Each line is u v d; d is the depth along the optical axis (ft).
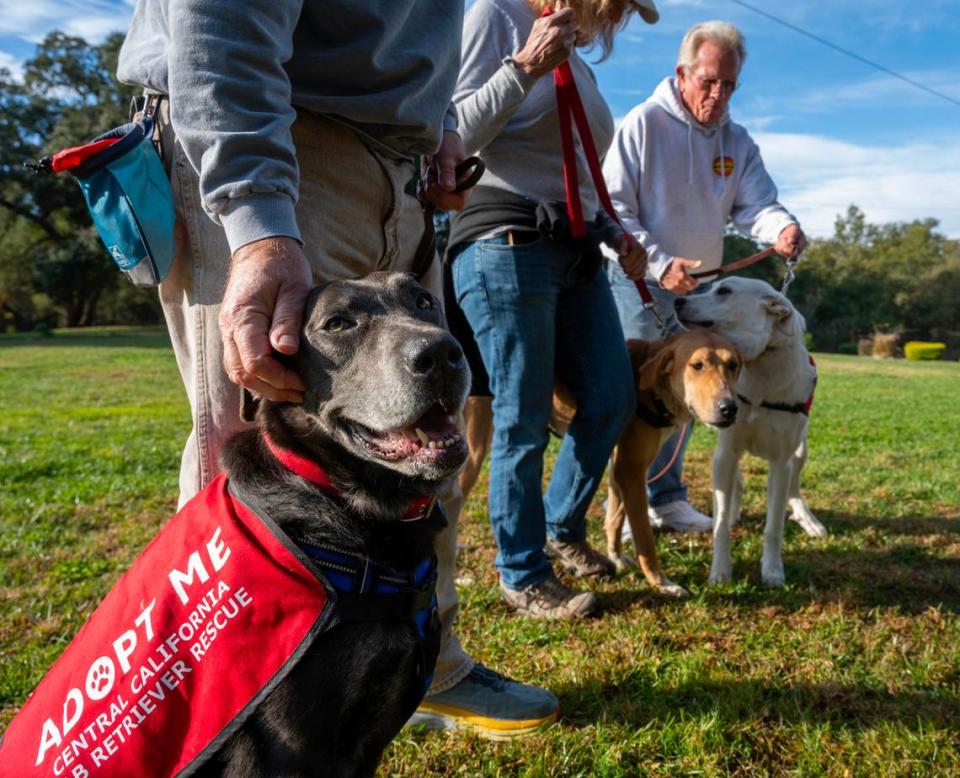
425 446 4.98
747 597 11.48
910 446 24.16
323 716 5.01
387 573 5.30
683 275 12.42
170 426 27.91
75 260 127.44
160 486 18.04
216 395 6.29
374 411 4.99
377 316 5.25
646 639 9.90
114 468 20.07
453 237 10.71
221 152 4.95
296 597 4.94
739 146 14.30
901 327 177.78
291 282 4.99
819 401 39.09
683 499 14.96
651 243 12.98
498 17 10.05
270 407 5.48
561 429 13.04
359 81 6.26
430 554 5.70
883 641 9.96
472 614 10.85
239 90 5.02
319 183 6.40
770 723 8.18
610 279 14.80
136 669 4.93
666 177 13.74
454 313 11.12
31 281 138.31
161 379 47.75
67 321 145.07
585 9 9.65
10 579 12.27
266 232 4.98
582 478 11.06
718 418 10.58
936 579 12.10
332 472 5.32
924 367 83.71
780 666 9.34
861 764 7.50
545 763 7.55
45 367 55.88
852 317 176.96
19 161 126.52
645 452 11.57
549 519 11.87
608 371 10.53
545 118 10.18
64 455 21.68
